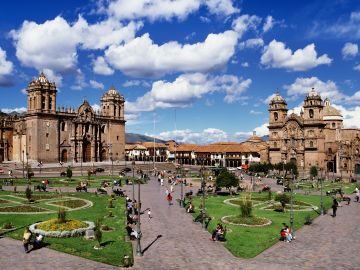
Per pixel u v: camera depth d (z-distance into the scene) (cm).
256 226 5034
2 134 15412
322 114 16500
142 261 3484
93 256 3506
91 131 16212
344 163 15988
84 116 15950
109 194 7894
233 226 5012
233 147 19062
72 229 4225
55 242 3925
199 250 3875
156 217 5591
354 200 8081
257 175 13525
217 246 4038
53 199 6838
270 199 7600
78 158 15675
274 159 17125
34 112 14425
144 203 6906
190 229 4822
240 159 18675
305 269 3362
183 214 5869
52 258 3456
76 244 3875
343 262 3581
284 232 4353
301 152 16225
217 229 4303
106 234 4347
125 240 4122
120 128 17575
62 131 15262
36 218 5128
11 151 15675
